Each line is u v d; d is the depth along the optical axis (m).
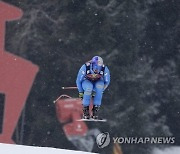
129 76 55.56
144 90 55.72
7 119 54.19
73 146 54.50
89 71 30.72
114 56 55.34
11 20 54.66
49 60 54.69
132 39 55.78
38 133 54.38
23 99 54.41
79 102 54.59
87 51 54.94
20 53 54.50
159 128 55.72
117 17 55.59
